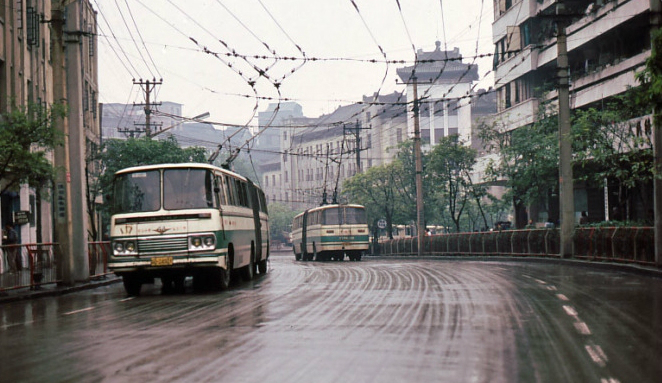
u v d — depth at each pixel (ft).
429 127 309.01
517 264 100.27
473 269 85.56
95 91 181.16
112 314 43.96
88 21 169.99
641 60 111.86
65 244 72.54
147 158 141.49
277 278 79.36
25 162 62.23
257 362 25.18
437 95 308.19
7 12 98.63
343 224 151.64
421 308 42.06
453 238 148.87
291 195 432.66
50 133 63.67
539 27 152.15
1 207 103.09
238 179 72.33
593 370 23.39
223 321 37.76
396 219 204.33
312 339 30.45
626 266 77.00
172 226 59.36
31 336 34.45
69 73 73.56
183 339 31.24
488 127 142.20
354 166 361.92
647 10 109.19
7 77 98.17
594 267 86.63
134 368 24.53
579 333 31.45
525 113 153.99
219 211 60.75
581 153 96.07
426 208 201.36
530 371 23.21
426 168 174.29
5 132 61.57
